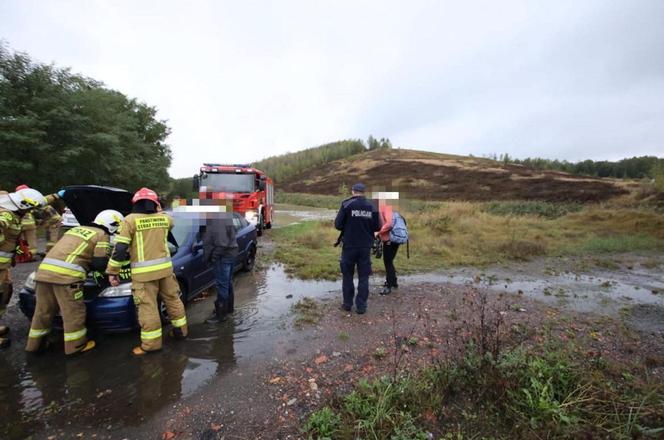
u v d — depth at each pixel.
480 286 5.75
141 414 2.51
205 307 4.70
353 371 3.04
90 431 2.34
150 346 3.38
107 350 3.47
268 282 5.98
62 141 13.31
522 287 5.73
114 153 15.12
